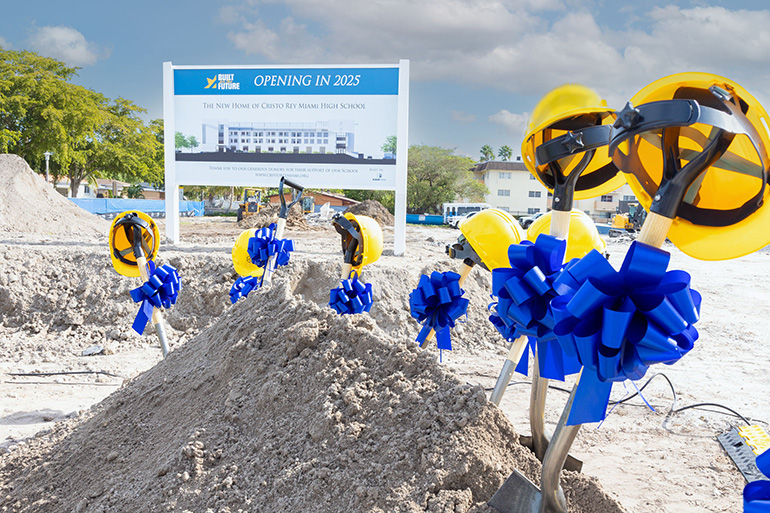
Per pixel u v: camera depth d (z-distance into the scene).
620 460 4.14
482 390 2.53
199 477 2.57
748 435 4.51
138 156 50.47
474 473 2.26
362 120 13.13
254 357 3.16
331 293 4.11
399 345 2.87
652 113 1.52
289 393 2.84
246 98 13.38
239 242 5.75
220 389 3.13
